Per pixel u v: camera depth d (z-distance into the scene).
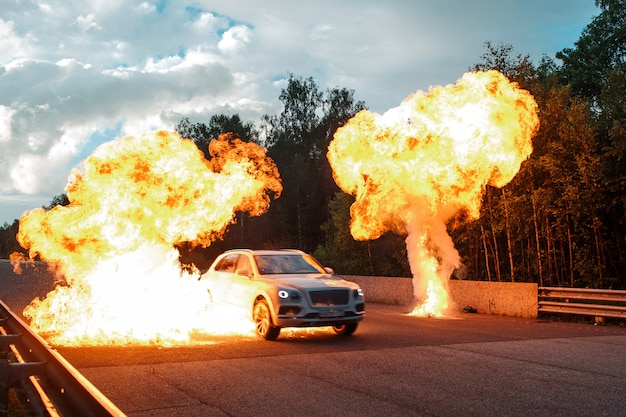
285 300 11.35
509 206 19.33
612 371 8.57
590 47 31.53
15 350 6.99
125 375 8.03
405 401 6.73
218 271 14.38
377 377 8.04
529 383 7.72
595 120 20.19
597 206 17.94
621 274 18.81
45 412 4.55
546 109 19.52
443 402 6.70
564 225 18.92
